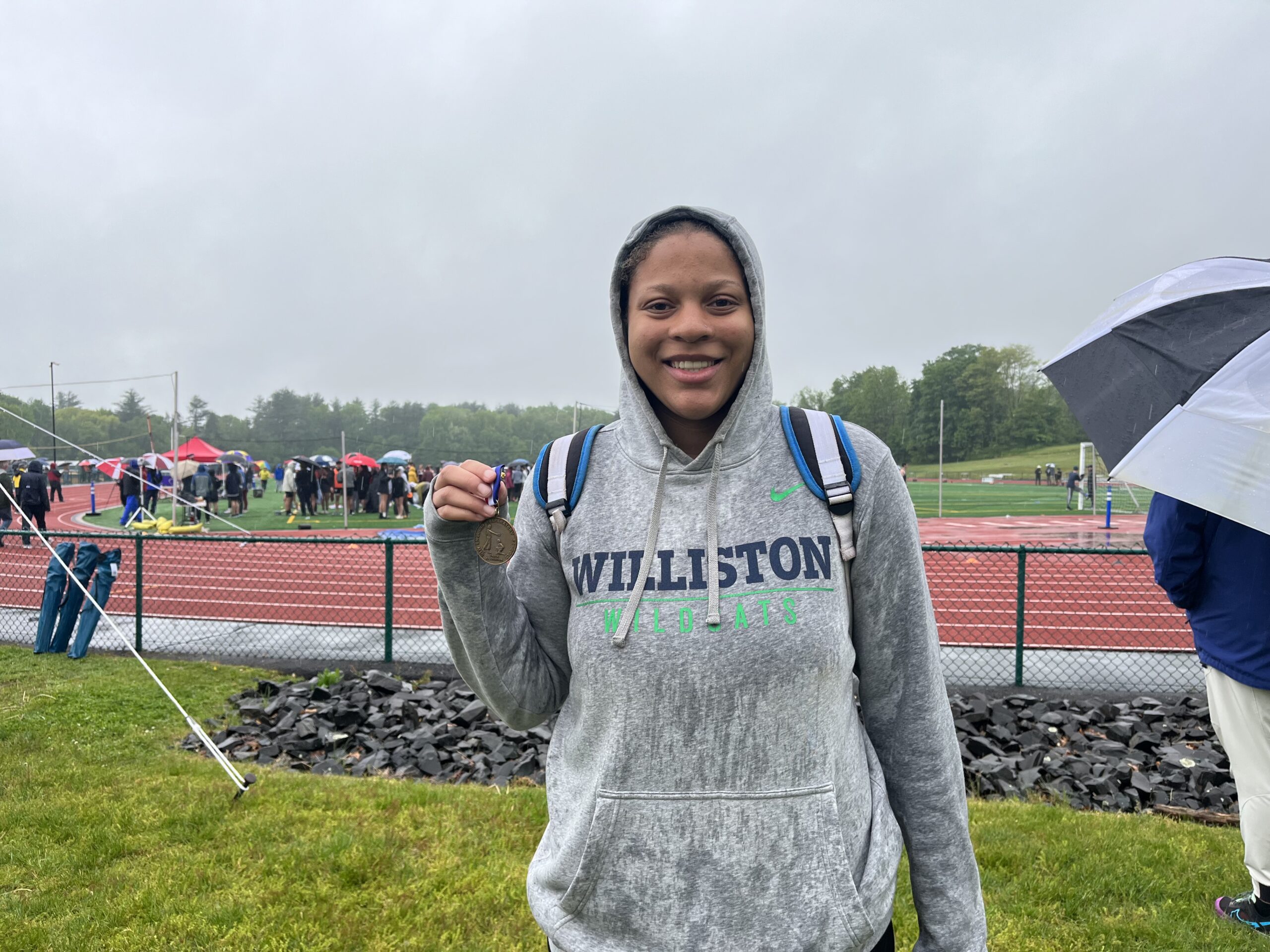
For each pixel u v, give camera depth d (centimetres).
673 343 116
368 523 2489
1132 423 275
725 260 118
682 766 110
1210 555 285
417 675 683
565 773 125
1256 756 282
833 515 116
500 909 317
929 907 125
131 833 379
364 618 952
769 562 112
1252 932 300
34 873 344
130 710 584
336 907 317
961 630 853
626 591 114
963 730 529
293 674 691
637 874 112
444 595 120
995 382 9425
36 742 512
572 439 133
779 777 109
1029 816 399
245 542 732
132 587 1159
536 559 131
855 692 135
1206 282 289
